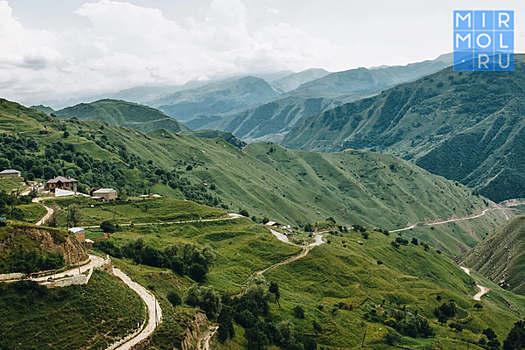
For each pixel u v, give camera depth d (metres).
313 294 169.62
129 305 78.06
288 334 118.94
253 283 138.25
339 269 195.50
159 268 130.75
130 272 108.88
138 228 192.00
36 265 72.94
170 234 197.75
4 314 62.66
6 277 67.75
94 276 78.69
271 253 197.62
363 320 150.75
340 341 131.38
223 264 174.12
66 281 72.00
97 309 71.69
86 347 64.94
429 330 154.62
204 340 88.31
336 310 153.25
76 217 180.50
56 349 62.28
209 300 107.31
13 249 72.12
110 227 173.50
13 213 135.38
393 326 153.12
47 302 67.62
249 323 114.06
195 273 141.62
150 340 71.81
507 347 161.38
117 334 70.19
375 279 197.00
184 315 88.50
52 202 195.12
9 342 60.12
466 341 153.88
